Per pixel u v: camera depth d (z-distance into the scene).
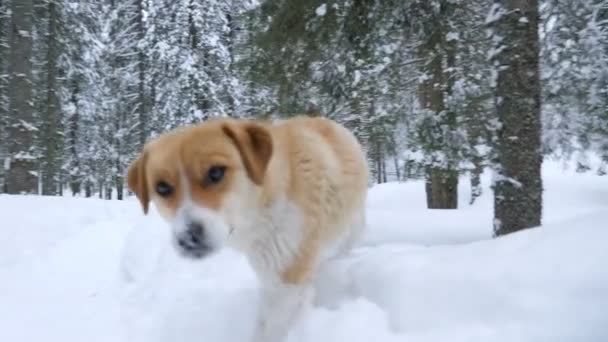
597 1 3.56
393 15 1.95
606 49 3.50
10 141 2.90
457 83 2.31
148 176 0.93
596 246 0.79
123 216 2.21
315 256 1.01
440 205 2.85
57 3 4.44
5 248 1.70
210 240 0.87
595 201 3.92
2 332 1.20
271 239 0.98
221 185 0.89
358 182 1.16
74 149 7.38
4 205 2.23
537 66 1.34
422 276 0.88
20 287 1.40
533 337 0.74
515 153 1.33
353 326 0.89
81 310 1.28
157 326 1.15
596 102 3.53
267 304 1.01
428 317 0.83
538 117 1.33
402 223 1.77
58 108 5.53
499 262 0.83
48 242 1.75
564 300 0.75
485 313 0.80
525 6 1.32
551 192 4.31
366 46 1.97
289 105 2.21
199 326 1.10
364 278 0.98
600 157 4.29
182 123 5.73
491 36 1.38
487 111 2.24
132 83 7.50
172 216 0.90
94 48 6.14
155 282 1.32
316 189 1.01
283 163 0.98
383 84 2.41
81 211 2.18
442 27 2.09
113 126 8.16
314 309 1.00
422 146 2.23
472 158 2.18
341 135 1.17
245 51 2.40
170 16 6.25
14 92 2.91
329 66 2.09
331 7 1.91
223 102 5.91
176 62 5.85
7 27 3.78
